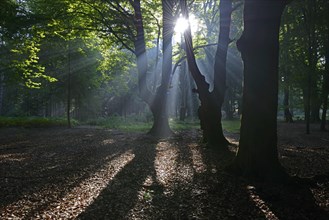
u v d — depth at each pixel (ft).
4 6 43.32
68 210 15.89
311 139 53.31
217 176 22.76
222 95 40.09
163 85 57.67
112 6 53.31
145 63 56.65
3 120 74.74
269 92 21.33
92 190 19.75
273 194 18.11
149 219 14.73
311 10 60.75
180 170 25.67
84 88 103.50
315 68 68.74
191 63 39.34
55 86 102.73
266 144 21.48
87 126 89.25
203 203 16.97
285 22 65.31
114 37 60.39
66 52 77.87
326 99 68.33
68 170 26.12
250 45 21.38
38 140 50.21
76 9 52.95
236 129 77.15
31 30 49.49
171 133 58.23
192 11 64.13
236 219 14.64
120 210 15.93
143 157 32.65
